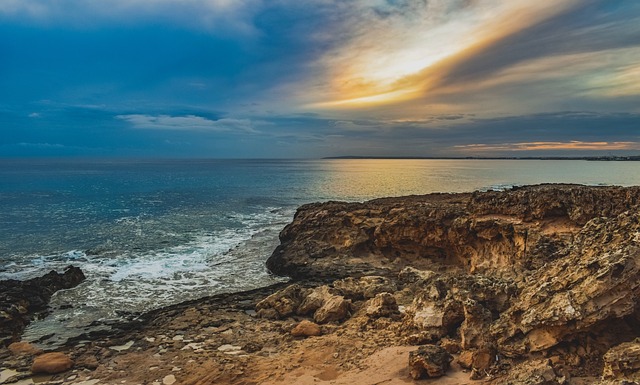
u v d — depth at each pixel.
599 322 10.72
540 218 26.06
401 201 40.72
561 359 11.16
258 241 38.72
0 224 45.03
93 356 16.56
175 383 14.25
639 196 23.22
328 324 19.00
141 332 19.03
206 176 136.50
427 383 12.34
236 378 14.29
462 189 85.44
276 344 17.27
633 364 8.98
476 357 12.45
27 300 21.92
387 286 23.92
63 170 170.25
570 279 11.82
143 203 64.31
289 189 88.94
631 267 10.69
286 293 22.00
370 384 12.80
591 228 13.94
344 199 71.06
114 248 35.22
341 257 31.78
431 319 15.48
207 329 19.16
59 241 37.47
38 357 15.77
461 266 30.16
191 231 43.00
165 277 28.11
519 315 12.59
